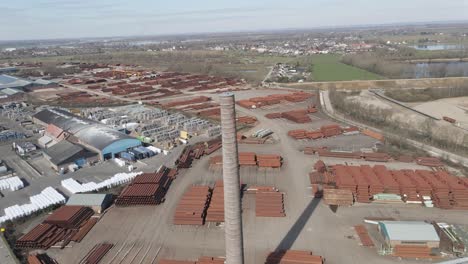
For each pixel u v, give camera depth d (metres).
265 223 50.00
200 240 46.59
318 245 44.94
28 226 50.66
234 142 31.08
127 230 49.25
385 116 100.38
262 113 110.44
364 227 48.56
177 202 56.69
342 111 110.88
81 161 72.50
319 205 54.78
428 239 43.62
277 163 68.81
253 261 42.00
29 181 65.75
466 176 63.34
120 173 67.44
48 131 92.25
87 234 48.44
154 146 82.56
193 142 85.81
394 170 64.81
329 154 74.50
